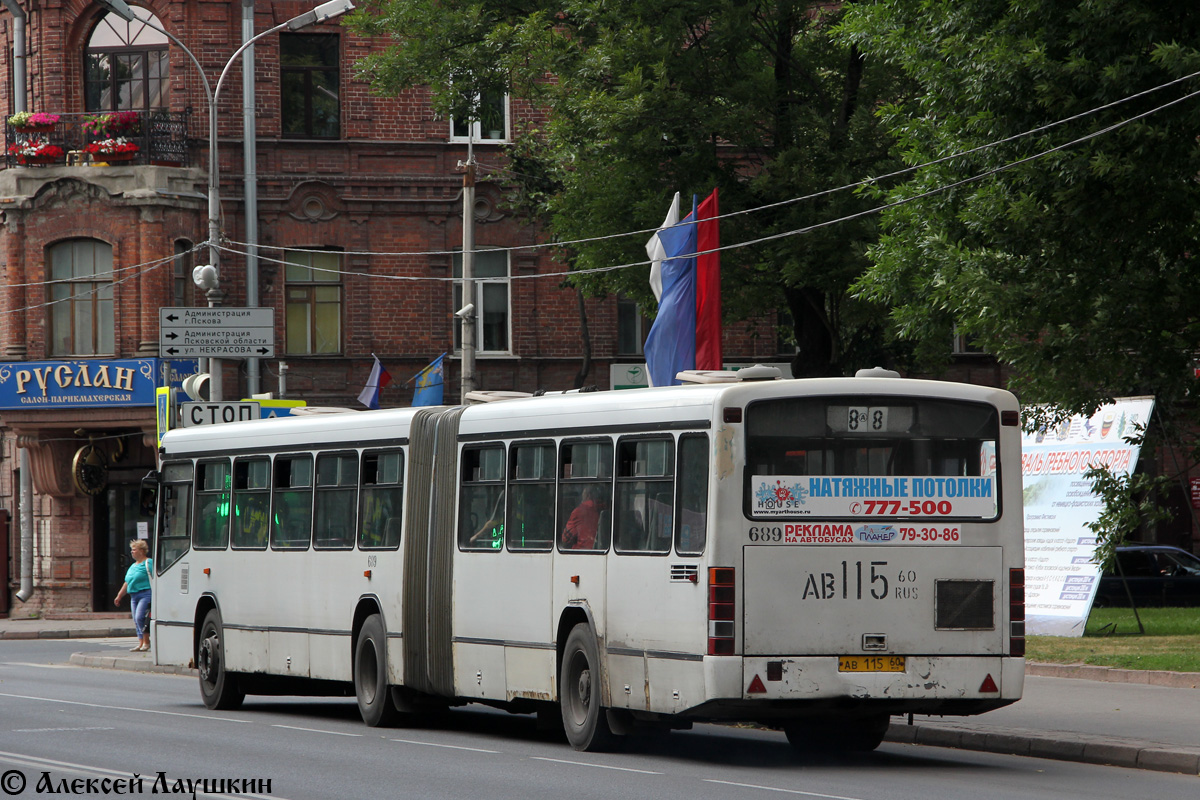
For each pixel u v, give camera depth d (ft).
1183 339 132.77
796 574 89.61
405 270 261.24
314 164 258.98
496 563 107.65
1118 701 122.42
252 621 132.05
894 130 145.69
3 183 255.50
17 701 139.13
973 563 92.89
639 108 181.06
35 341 254.47
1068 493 178.70
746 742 108.88
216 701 135.64
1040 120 122.01
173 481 146.20
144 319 249.34
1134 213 121.49
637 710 94.68
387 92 208.54
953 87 128.36
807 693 89.10
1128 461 172.65
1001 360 139.03
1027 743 100.48
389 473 118.42
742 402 90.07
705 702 88.38
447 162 262.26
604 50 185.37
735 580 88.69
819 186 185.47
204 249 255.29
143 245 249.55
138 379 248.32
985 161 126.31
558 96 192.24
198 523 141.59
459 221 262.67
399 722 119.65
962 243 131.54
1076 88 118.42
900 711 91.76
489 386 261.44
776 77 200.54
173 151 253.24
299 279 258.57
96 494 265.54
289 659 127.54
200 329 184.03
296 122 259.39
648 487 94.63
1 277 257.34
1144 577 231.50
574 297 263.90
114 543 266.98
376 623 117.91
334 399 258.78
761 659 88.53
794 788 81.20
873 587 90.84
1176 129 116.88
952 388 93.86
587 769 89.76
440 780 84.48
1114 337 130.41
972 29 127.24
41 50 260.21
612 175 192.75
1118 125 112.98
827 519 90.43
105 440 265.13
